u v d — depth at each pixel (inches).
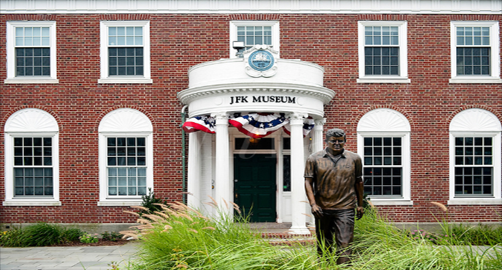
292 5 493.4
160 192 485.4
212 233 253.9
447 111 494.3
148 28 492.4
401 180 495.8
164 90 490.0
